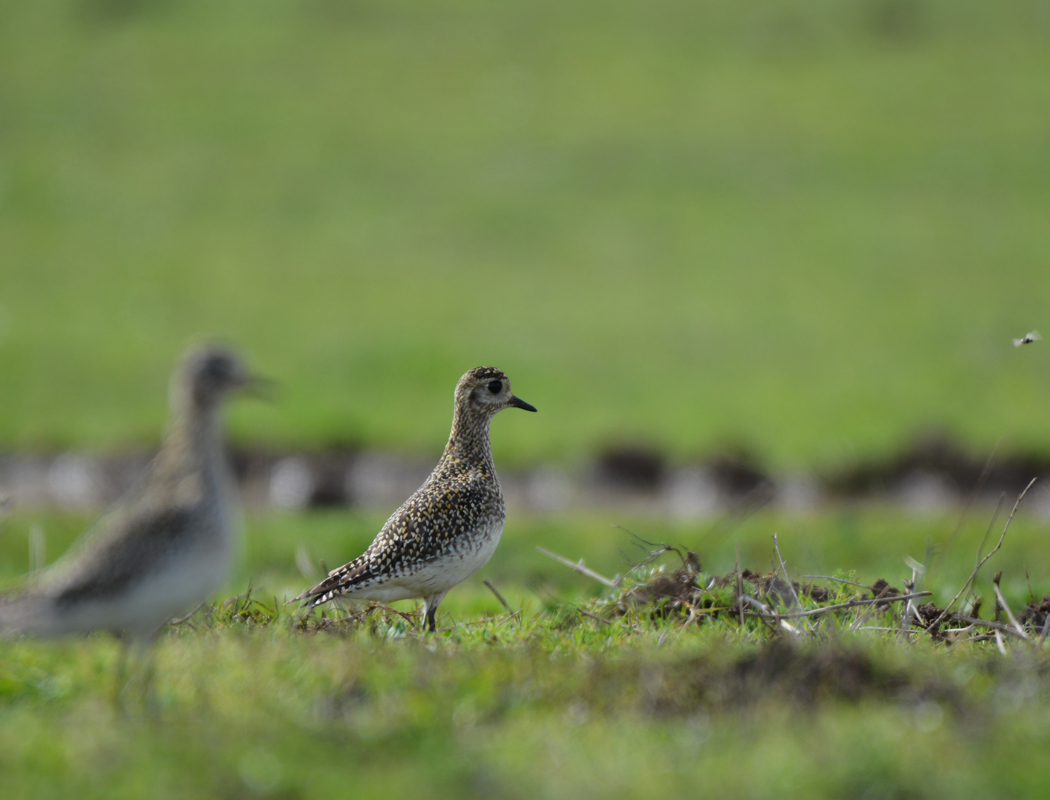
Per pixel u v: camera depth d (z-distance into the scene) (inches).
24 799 190.7
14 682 243.4
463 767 199.0
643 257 1662.2
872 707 227.1
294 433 1002.7
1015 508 312.3
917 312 1433.3
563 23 2471.7
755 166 1925.4
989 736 208.5
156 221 1793.8
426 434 1029.8
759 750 204.5
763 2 2458.2
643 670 237.8
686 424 1061.1
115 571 216.4
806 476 940.0
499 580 545.0
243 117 2151.8
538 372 1249.4
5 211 1797.5
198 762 200.4
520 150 2034.9
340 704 228.8
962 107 2044.8
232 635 275.3
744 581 315.6
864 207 1770.4
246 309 1489.9
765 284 1552.7
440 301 1523.1
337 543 624.1
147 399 1162.6
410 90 2247.8
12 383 1197.7
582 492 943.7
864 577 418.6
